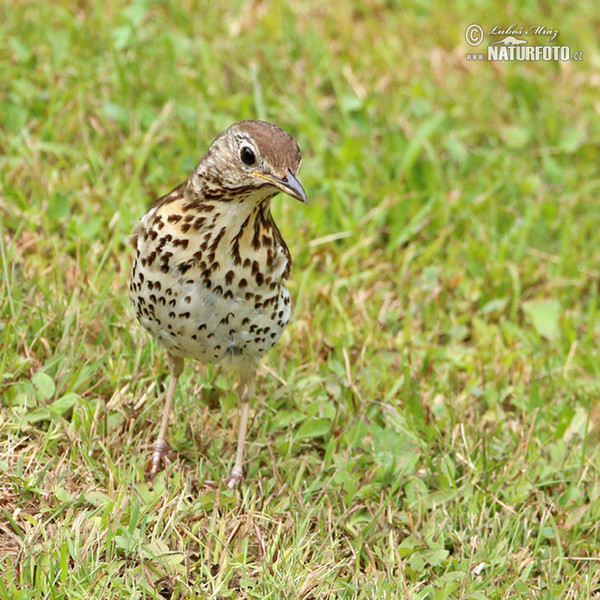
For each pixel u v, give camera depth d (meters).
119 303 10.83
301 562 8.30
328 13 16.73
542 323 12.29
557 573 8.90
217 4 16.41
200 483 9.19
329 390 10.37
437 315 12.27
